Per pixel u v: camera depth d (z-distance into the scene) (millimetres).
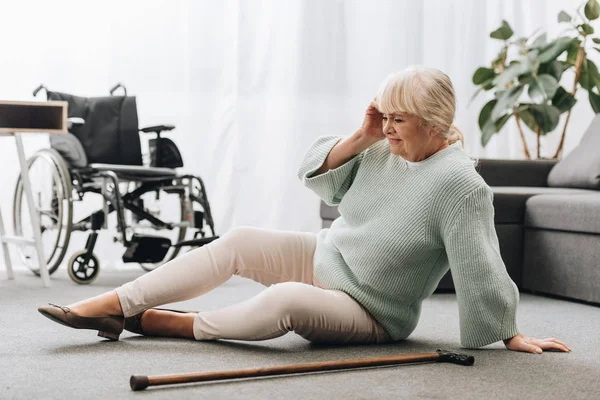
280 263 1907
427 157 1775
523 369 1657
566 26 4738
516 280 3254
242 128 4254
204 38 4164
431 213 1735
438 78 1689
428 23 4586
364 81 4461
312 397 1394
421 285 1828
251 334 1783
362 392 1434
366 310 1831
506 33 4203
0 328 2076
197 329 1877
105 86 4082
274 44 4301
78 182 3529
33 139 3986
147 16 4109
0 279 3465
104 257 4074
